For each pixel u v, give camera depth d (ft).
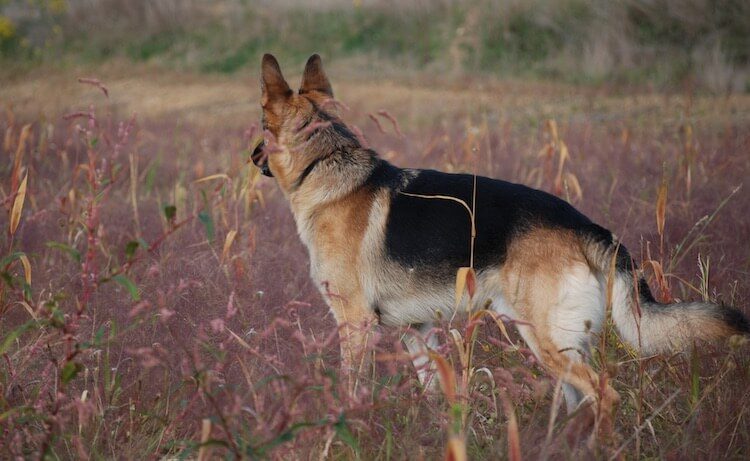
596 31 80.28
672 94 64.49
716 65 69.31
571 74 76.59
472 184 19.20
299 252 28.35
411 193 19.42
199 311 22.09
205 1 104.53
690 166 33.55
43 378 17.47
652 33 78.38
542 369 18.08
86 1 104.94
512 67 80.59
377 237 19.34
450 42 86.07
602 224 29.66
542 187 33.91
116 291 23.32
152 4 101.19
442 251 18.67
